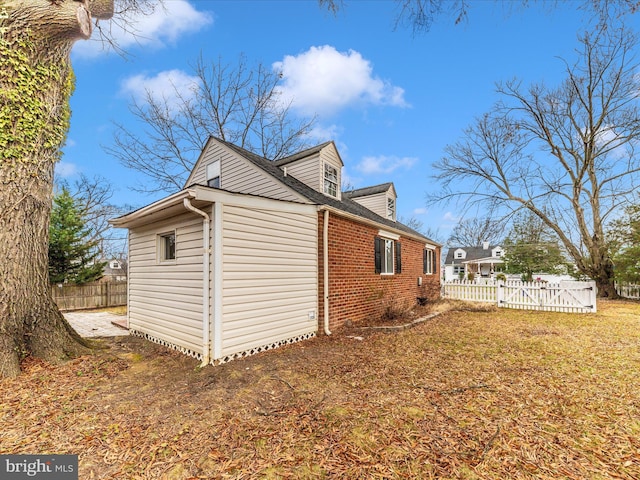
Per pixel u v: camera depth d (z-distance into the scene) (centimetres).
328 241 701
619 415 310
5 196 424
